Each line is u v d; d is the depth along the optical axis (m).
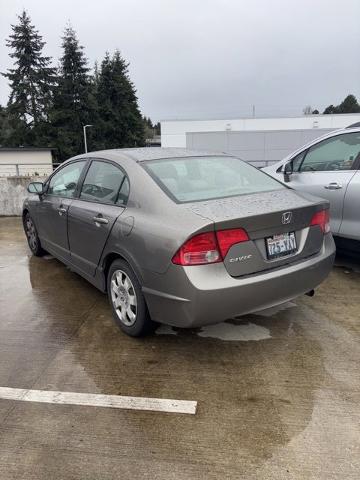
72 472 2.03
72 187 4.27
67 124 54.72
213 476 1.99
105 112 61.06
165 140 39.41
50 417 2.41
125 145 63.00
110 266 3.41
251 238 2.72
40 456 2.13
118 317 3.40
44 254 5.80
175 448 2.17
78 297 4.21
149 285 2.87
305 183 4.85
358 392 2.59
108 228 3.30
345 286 4.32
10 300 4.16
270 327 3.46
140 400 2.55
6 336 3.39
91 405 2.51
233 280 2.65
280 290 2.86
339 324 3.49
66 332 3.45
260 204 2.93
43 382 2.75
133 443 2.21
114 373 2.84
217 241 2.60
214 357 3.02
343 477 1.97
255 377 2.77
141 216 3.00
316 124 38.56
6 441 2.24
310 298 4.03
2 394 2.63
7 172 39.69
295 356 3.01
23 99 51.84
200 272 2.58
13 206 9.32
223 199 3.02
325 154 4.79
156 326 3.24
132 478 1.99
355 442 2.18
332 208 4.54
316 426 2.30
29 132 51.72
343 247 4.57
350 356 2.99
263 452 2.13
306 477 1.98
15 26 51.59
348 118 38.12
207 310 2.61
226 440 2.21
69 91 55.25
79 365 2.94
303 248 3.03
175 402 2.53
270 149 25.78
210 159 3.72
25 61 51.91
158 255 2.73
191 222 2.64
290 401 2.52
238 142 25.83
